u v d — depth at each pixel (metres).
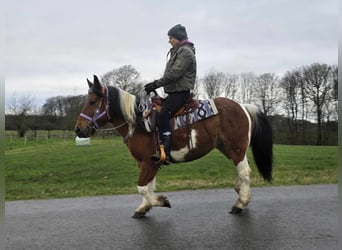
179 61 5.04
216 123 5.38
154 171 5.20
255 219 5.08
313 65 39.78
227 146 5.45
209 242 4.18
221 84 50.12
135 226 4.82
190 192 6.98
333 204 5.91
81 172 10.61
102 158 13.98
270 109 45.34
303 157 13.46
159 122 5.05
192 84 5.27
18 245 4.17
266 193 6.80
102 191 7.34
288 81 42.25
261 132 5.80
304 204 5.92
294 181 8.23
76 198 6.59
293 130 41.25
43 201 6.36
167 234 4.48
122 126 5.35
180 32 5.25
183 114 5.25
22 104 38.97
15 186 8.46
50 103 41.16
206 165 11.13
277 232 4.50
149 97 5.30
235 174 9.55
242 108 5.64
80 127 5.27
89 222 5.03
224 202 6.11
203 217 5.21
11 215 5.42
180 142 5.24
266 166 5.84
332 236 4.35
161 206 5.32
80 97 39.19
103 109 5.28
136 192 7.16
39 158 14.50
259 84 46.72
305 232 4.50
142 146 5.15
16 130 37.44
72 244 4.18
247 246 4.04
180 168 10.55
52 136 38.09
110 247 4.07
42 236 4.46
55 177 9.91
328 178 8.59
